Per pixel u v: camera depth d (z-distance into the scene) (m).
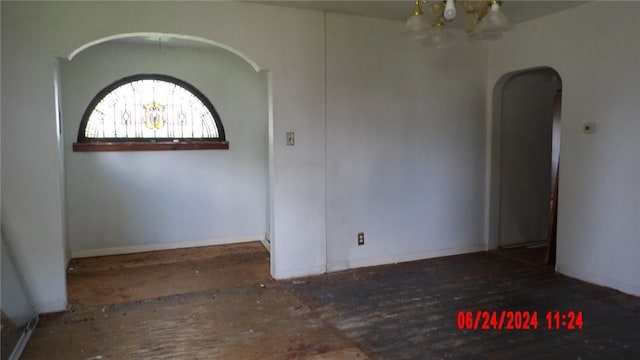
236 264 4.29
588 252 3.66
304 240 3.85
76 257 4.50
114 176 4.58
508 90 4.64
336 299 3.34
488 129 4.57
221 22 3.40
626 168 3.33
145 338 2.71
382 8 3.68
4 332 2.47
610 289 3.48
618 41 3.33
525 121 4.78
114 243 4.64
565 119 3.77
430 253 4.44
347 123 3.95
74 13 3.00
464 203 4.56
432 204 4.40
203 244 4.99
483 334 2.74
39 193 3.00
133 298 3.38
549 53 3.86
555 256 4.20
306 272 3.89
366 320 2.96
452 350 2.54
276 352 2.52
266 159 5.16
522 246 4.86
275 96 3.62
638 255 3.29
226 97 4.97
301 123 3.74
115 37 3.17
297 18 3.65
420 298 3.35
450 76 4.36
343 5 3.59
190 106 4.86
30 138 2.95
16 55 2.89
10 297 2.69
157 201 4.77
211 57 4.88
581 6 3.57
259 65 3.55
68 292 3.51
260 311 3.12
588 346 2.57
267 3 3.51
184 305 3.24
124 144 4.57
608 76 3.41
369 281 3.75
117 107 4.57
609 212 3.47
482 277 3.84
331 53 3.82
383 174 4.14
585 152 3.62
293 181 3.76
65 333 2.78
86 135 4.48
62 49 2.99
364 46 3.95
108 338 2.71
